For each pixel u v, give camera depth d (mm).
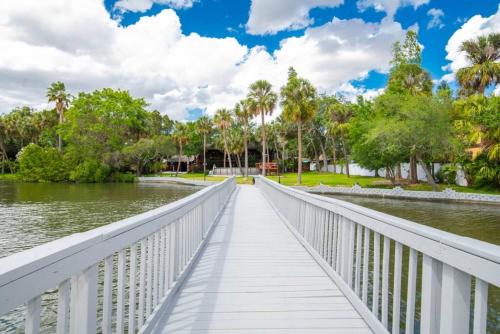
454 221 13250
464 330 1396
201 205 5074
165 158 62812
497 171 20469
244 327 2521
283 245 5289
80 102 45812
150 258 2434
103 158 44781
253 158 63000
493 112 20281
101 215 17062
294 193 5969
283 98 29891
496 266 1152
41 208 19656
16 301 963
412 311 1848
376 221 2383
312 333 2438
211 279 3623
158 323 2562
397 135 21188
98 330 4426
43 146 55438
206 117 53219
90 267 1454
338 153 53469
